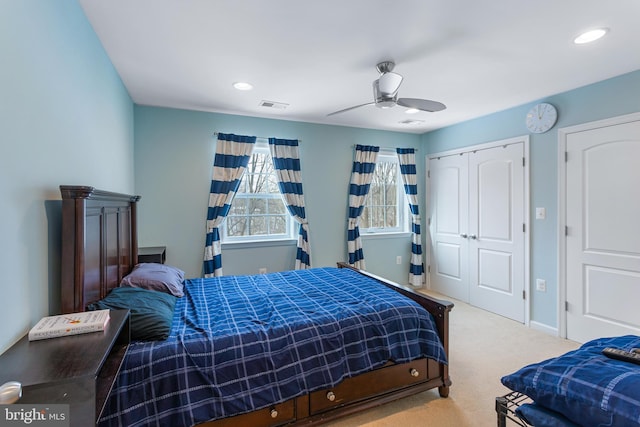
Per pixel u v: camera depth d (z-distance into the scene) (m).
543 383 1.12
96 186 1.95
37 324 1.15
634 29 1.89
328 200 4.25
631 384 0.95
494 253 3.74
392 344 1.92
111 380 1.17
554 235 3.12
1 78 0.98
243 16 1.76
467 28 1.89
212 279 2.82
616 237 2.67
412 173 4.71
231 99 3.16
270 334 1.66
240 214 3.88
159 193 3.41
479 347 2.87
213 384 1.46
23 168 1.12
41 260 1.25
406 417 1.94
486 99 3.20
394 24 1.84
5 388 0.78
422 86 2.84
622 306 2.64
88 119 1.79
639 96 2.50
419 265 4.70
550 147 3.13
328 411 1.78
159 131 3.40
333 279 2.79
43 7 1.26
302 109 3.51
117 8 1.68
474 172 3.97
